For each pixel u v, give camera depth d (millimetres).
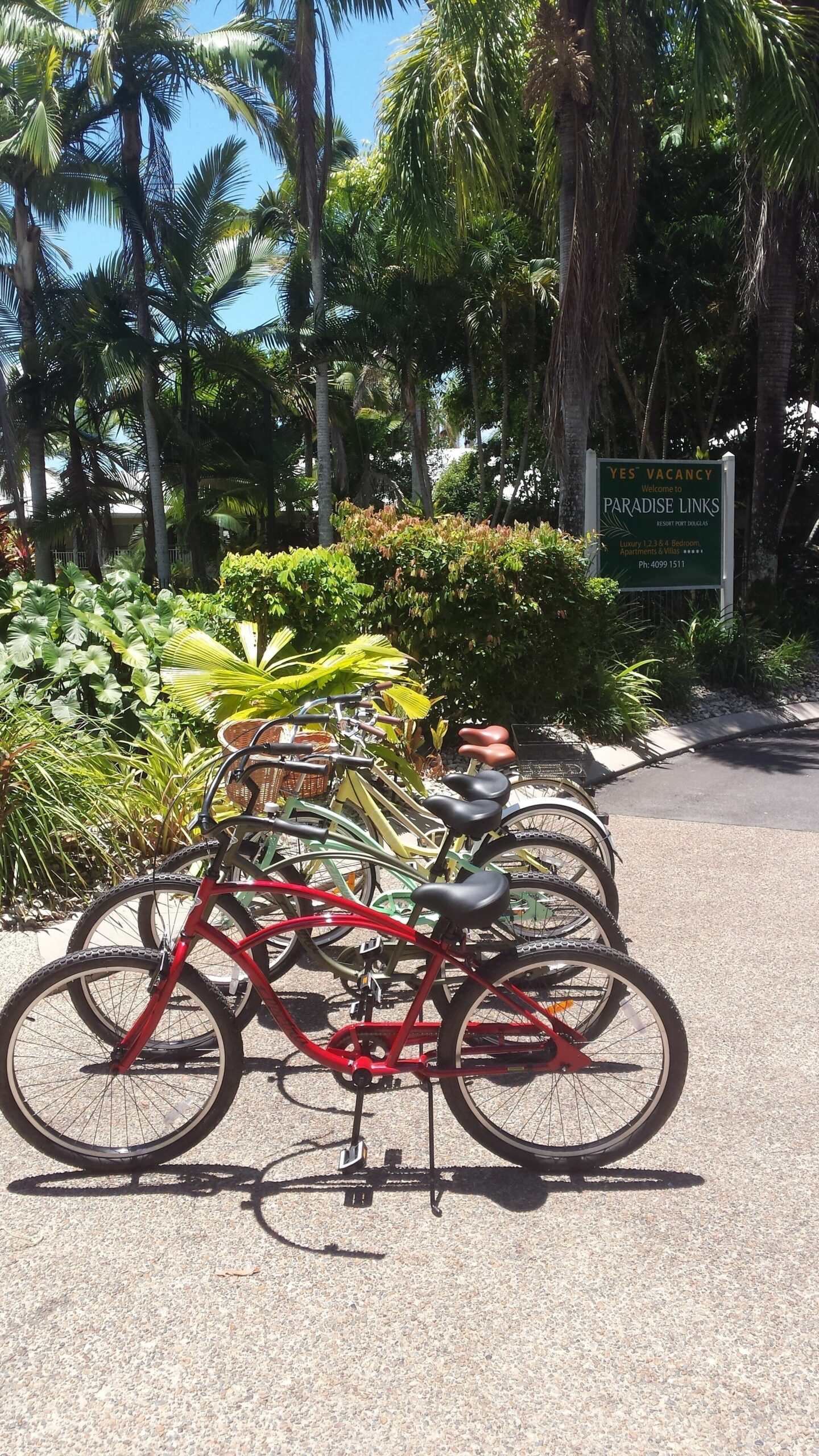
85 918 3465
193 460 22500
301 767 3174
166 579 21047
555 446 12312
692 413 20609
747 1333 2422
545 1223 2842
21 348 21469
